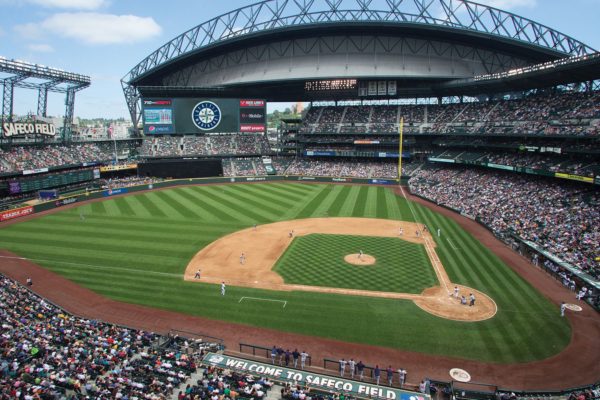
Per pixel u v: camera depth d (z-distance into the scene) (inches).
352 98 4372.5
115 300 1298.0
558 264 1460.4
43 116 3223.4
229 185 3553.2
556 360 966.4
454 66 3673.7
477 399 814.5
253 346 984.9
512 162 2632.9
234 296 1320.1
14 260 1647.4
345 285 1393.9
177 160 3846.0
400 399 817.5
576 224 1777.8
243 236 1973.4
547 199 2154.3
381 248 1772.9
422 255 1678.2
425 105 4001.0
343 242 1862.7
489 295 1305.4
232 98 4025.6
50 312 1169.4
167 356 920.3
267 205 2706.7
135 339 1016.9
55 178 2989.7
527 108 2925.7
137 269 1550.2
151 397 725.3
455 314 1185.4
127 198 2950.3
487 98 3919.8
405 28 3405.5
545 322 1136.2
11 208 2487.7
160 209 2578.7
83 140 3865.7
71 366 836.6
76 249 1779.0
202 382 805.9
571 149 2112.5
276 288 1376.7
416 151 3767.2
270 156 4222.4
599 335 1071.0
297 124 4613.7
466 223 2207.2
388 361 970.1
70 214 2448.3
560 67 2365.9
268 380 858.8
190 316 1192.8
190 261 1632.6
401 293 1327.5
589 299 1236.5
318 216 2390.5
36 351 877.2
